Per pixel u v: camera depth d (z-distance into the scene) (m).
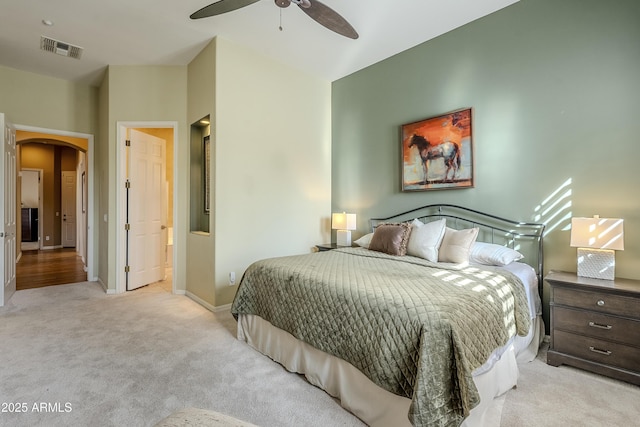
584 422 1.71
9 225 3.91
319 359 2.05
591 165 2.61
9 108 4.23
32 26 3.33
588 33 2.63
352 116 4.59
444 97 3.55
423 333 1.47
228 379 2.14
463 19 3.29
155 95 4.26
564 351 2.33
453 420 1.40
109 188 4.29
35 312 3.45
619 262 2.49
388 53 4.00
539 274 2.85
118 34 3.49
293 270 2.40
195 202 4.23
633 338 2.06
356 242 4.04
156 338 2.79
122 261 4.32
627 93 2.46
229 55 3.66
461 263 2.71
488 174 3.20
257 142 3.94
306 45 3.79
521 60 2.98
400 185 4.00
